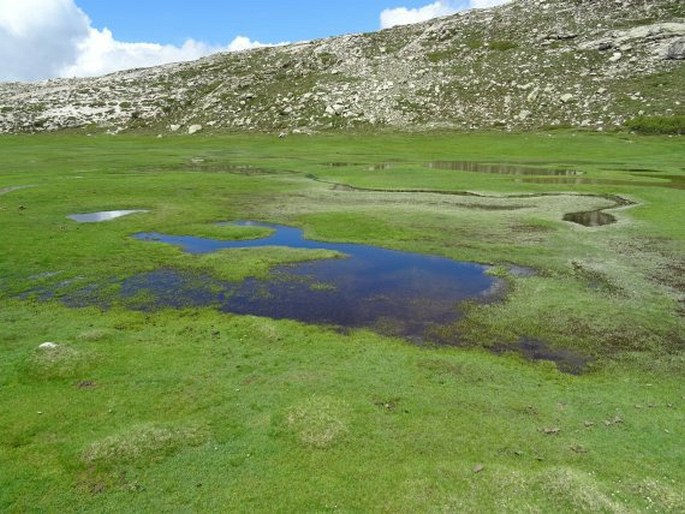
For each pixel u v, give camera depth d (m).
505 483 12.29
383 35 177.00
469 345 20.66
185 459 13.34
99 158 87.88
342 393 16.66
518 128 115.44
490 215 44.56
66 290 26.81
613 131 106.50
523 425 14.97
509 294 26.25
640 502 11.80
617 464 13.23
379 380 17.58
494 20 167.50
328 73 154.50
